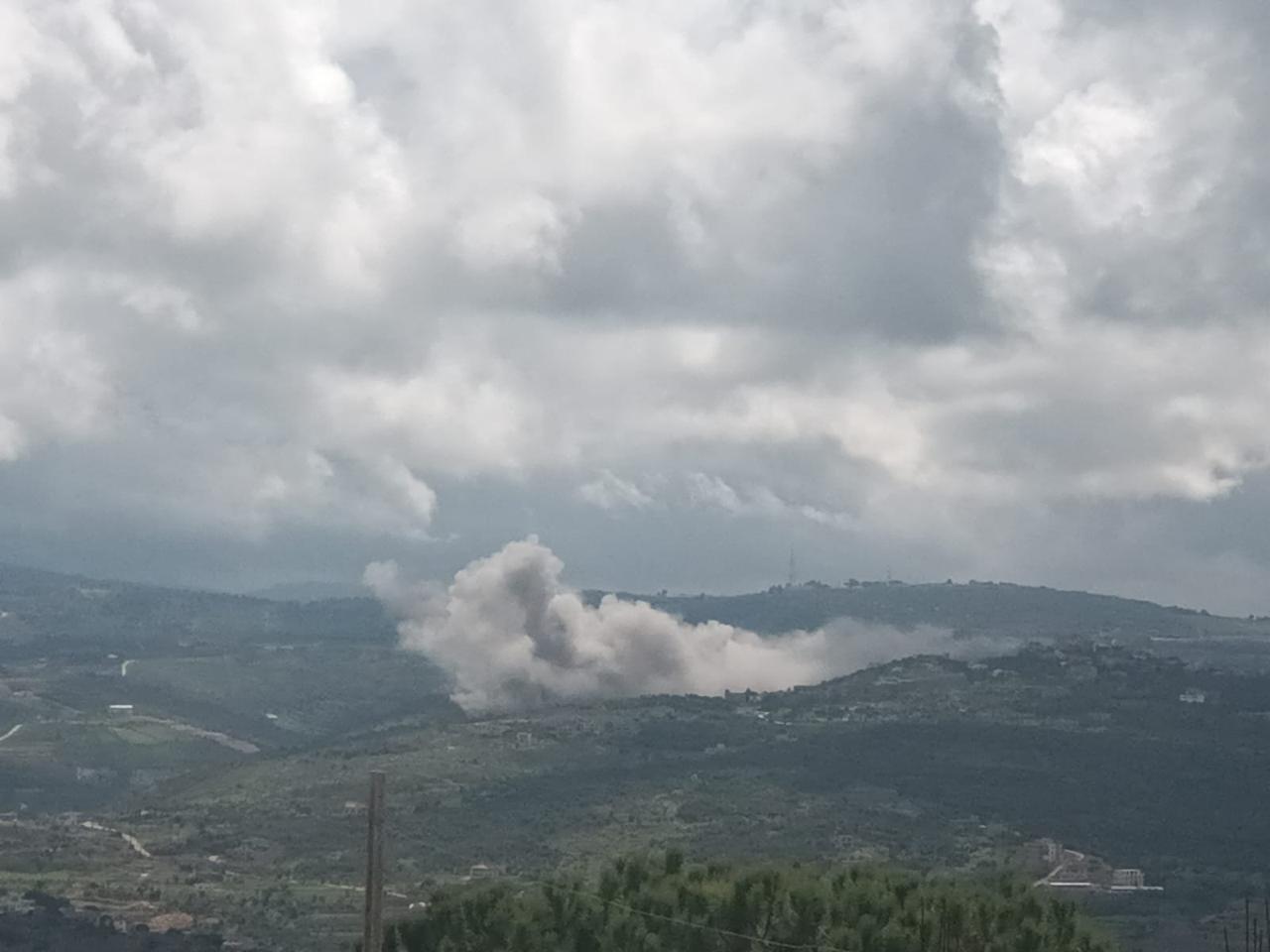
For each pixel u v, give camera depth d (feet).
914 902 149.79
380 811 137.49
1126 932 252.01
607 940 152.76
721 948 151.02
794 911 150.61
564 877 176.45
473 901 160.66
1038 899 153.28
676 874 162.40
